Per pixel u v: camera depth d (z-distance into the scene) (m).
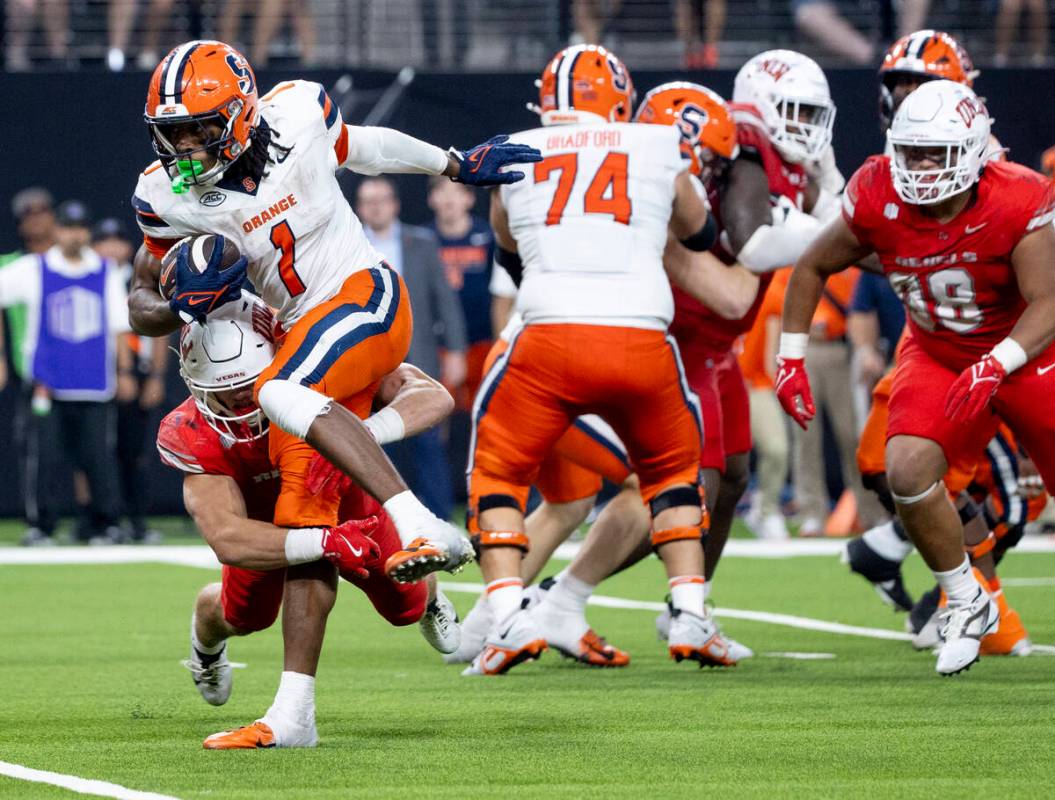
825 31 49.47
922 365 19.25
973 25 49.31
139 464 41.88
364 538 14.70
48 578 33.50
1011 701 17.75
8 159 46.34
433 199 42.81
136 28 48.91
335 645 23.67
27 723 16.69
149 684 19.67
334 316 15.02
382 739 15.58
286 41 49.69
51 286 40.34
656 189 19.48
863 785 13.23
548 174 19.53
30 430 41.03
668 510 20.02
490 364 20.11
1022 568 34.38
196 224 15.09
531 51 50.47
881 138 46.84
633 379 19.09
